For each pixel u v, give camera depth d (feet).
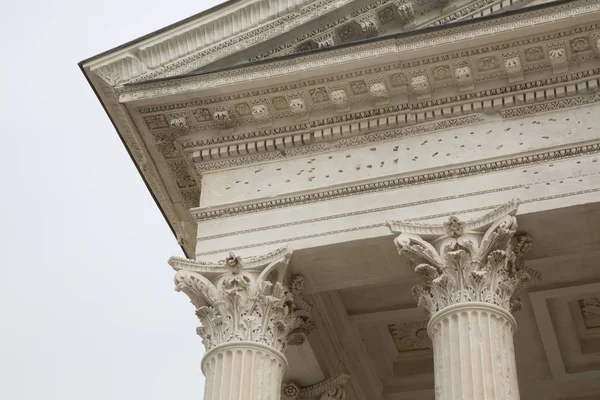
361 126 93.50
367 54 91.40
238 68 93.91
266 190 93.40
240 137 95.76
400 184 90.17
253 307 87.15
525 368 104.68
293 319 89.51
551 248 87.56
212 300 87.97
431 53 90.84
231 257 88.79
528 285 95.66
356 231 88.89
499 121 91.20
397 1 95.20
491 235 84.12
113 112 98.27
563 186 86.17
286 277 89.71
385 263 89.61
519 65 90.48
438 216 87.66
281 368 86.48
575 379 104.32
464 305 82.12
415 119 92.73
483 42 89.92
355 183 90.99
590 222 85.66
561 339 103.45
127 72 97.04
